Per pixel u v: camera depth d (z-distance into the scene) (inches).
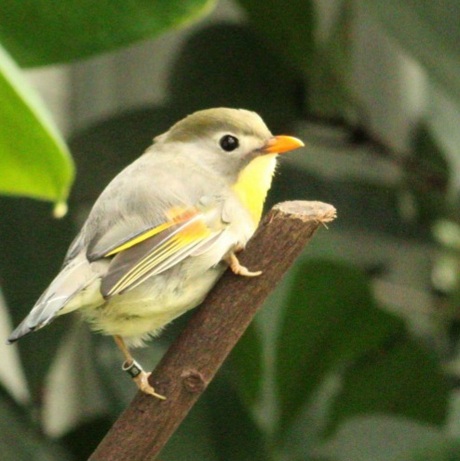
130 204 133.3
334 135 142.1
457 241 142.1
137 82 144.8
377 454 138.6
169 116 140.9
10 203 139.6
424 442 138.7
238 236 134.0
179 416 131.8
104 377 139.2
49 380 140.8
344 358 139.6
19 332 131.4
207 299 131.9
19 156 130.8
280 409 139.6
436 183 142.2
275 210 131.9
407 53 137.9
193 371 131.8
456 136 142.6
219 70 141.9
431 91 142.7
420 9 137.4
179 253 133.0
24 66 136.6
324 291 138.9
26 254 139.6
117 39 136.5
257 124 135.6
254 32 141.9
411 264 141.9
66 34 136.4
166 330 139.5
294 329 139.3
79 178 140.1
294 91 142.0
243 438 138.7
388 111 143.3
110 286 132.0
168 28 136.4
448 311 142.2
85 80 145.4
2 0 136.2
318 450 139.0
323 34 142.7
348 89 141.9
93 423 139.9
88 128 140.4
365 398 139.8
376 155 142.2
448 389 139.8
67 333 139.6
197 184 134.0
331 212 131.8
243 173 135.3
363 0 137.6
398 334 139.5
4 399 139.1
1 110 130.2
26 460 138.3
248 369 139.2
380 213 141.8
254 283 131.8
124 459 131.8
